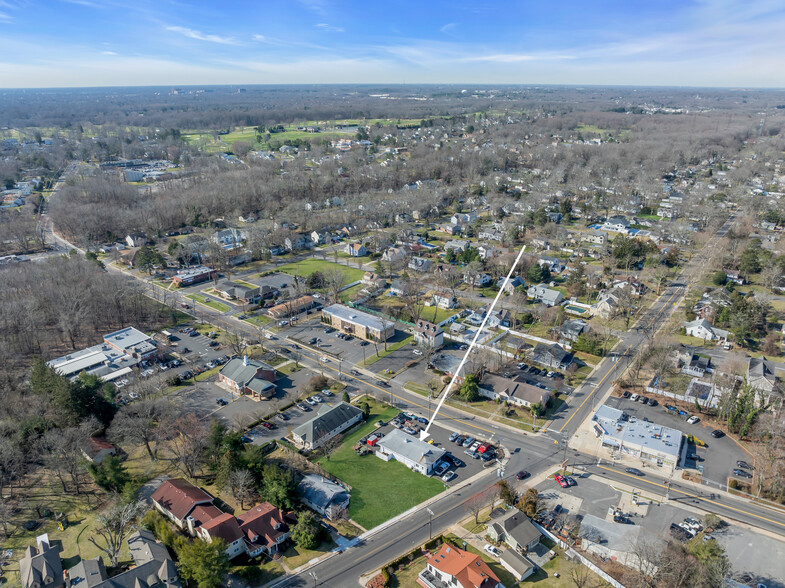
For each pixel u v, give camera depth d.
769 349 143.75
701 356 141.62
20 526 89.56
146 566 76.19
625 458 105.06
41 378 116.25
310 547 84.12
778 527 87.56
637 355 143.75
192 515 87.31
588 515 88.06
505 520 84.69
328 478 100.12
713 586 72.44
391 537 86.31
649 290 188.62
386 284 197.88
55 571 77.94
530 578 78.25
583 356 144.88
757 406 119.69
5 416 111.50
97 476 94.81
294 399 126.50
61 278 174.25
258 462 96.12
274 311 169.88
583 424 116.00
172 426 109.19
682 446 107.62
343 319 162.12
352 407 118.62
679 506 92.25
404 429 115.06
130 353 145.38
